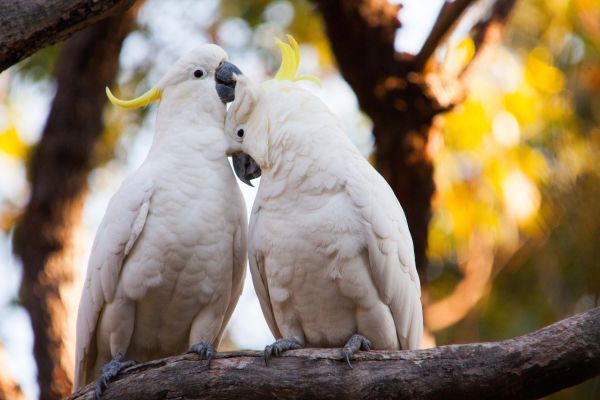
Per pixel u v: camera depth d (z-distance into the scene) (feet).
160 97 31.14
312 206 26.94
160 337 29.50
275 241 27.22
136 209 28.30
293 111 28.09
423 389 23.71
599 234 44.09
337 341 28.09
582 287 44.88
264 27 53.11
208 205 28.55
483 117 43.24
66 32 26.43
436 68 38.45
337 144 27.61
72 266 45.32
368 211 26.66
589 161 44.80
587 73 46.14
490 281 48.52
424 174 39.06
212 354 25.38
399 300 27.66
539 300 49.52
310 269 26.89
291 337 28.12
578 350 22.58
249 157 30.40
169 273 28.19
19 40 25.77
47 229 45.03
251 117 29.07
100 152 53.01
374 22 38.09
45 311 43.52
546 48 46.75
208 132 29.89
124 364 27.12
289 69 30.94
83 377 30.19
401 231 28.07
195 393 24.88
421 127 38.73
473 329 49.52
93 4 26.14
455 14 36.01
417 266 38.83
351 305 27.20
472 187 44.45
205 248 28.35
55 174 45.52
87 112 46.24
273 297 27.89
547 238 45.75
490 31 39.34
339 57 39.01
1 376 39.37
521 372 23.03
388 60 38.29
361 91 38.93
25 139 54.60
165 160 29.14
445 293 51.78
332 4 37.78
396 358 24.23
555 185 44.47
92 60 46.01
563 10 46.62
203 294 28.63
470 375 23.38
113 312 28.66
